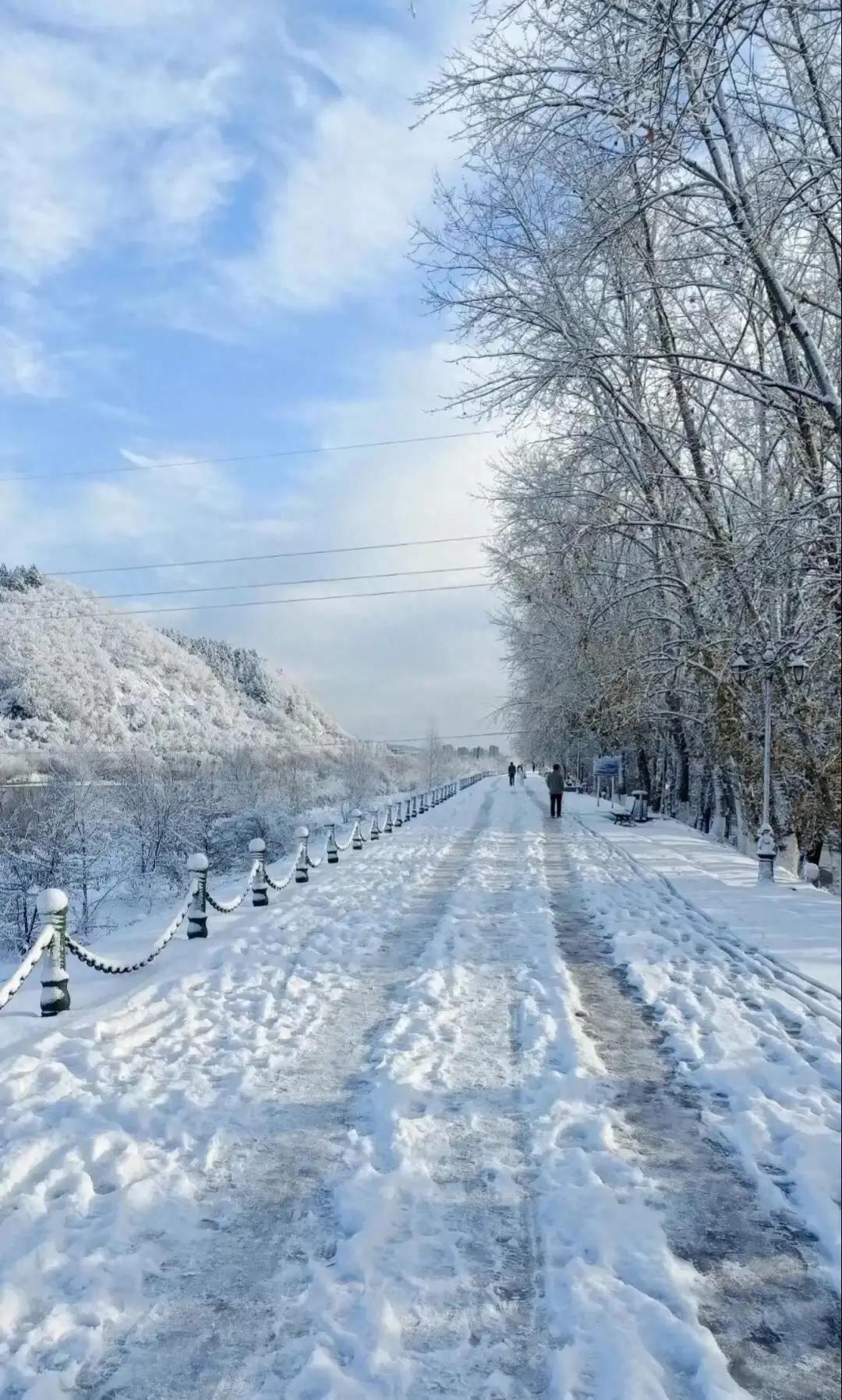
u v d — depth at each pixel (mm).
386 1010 7508
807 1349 3176
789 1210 4125
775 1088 5539
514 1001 7688
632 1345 3066
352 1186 4289
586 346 15891
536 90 12633
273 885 14141
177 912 10195
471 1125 5051
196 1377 3031
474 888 14492
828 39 11672
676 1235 3914
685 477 17719
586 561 21641
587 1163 4480
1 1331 3266
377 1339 3160
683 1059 6191
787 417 15680
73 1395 2951
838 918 11469
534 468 22078
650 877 15750
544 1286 3510
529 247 16031
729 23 9734
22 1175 4496
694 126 11477
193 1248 3846
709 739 24094
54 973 7512
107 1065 6098
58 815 31828
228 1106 5387
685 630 22438
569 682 31312
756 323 17000
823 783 18281
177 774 41469
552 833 25891
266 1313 3381
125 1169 4500
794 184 12516
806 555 14805
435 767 83812
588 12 11773
